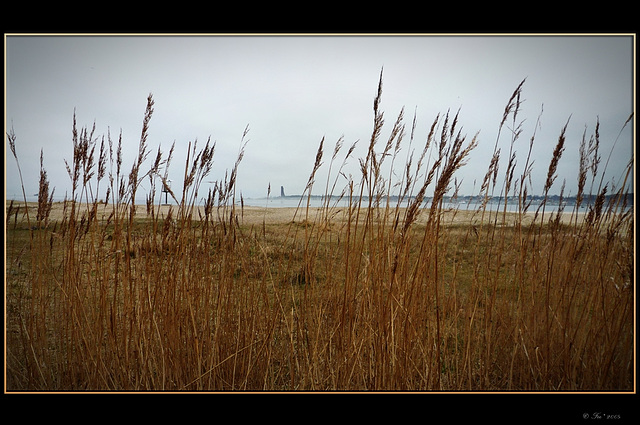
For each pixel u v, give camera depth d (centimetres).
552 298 232
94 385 215
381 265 207
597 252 222
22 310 231
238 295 231
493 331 233
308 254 223
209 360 216
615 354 220
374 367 211
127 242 215
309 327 222
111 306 219
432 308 220
